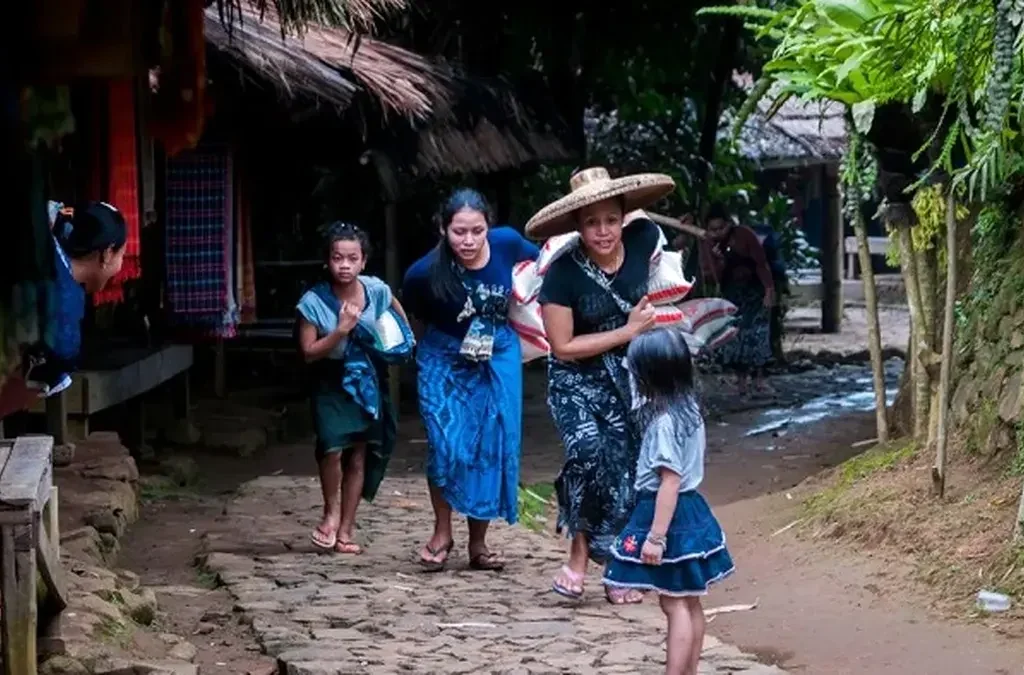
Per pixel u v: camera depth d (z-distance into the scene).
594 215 8.02
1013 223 10.06
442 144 15.33
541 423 16.98
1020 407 9.02
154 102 6.41
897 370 21.70
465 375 9.21
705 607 8.65
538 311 9.23
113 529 9.93
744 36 20.61
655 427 6.66
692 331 8.52
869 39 9.20
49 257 5.02
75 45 4.88
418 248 18.17
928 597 8.12
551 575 9.33
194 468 13.33
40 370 5.74
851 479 10.42
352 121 13.95
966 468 9.41
